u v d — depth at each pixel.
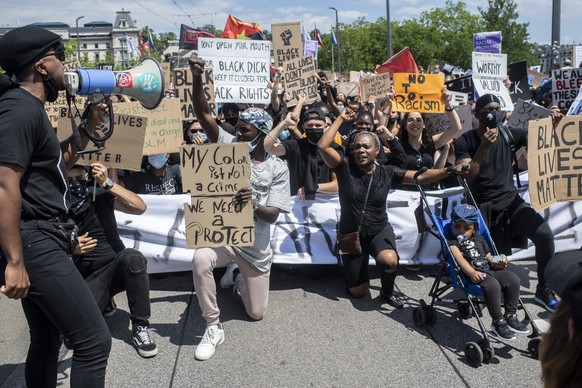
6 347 3.97
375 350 3.96
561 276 1.25
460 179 4.52
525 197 5.66
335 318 4.49
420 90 6.55
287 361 3.81
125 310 4.66
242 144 3.87
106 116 3.23
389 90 7.31
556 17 12.85
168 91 9.23
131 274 3.90
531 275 5.39
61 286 2.55
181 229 5.20
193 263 4.00
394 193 5.46
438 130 7.10
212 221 3.94
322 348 3.99
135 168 4.14
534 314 4.59
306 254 5.29
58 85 2.63
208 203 3.93
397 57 10.12
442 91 6.21
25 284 2.41
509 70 9.36
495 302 3.91
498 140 4.84
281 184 4.25
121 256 3.95
